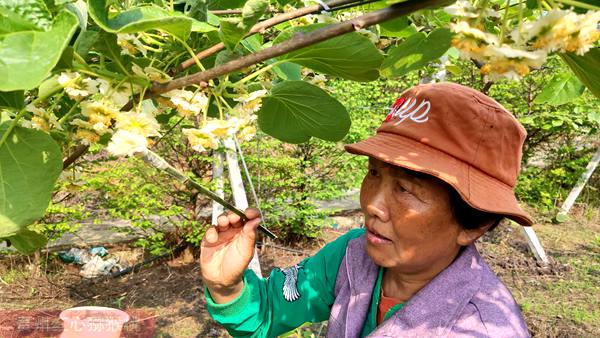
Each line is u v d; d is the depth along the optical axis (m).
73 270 5.94
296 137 1.34
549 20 0.64
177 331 4.77
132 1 1.02
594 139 8.73
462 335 1.10
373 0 0.82
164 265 6.16
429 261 1.14
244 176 6.16
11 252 5.79
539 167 9.14
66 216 5.66
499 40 0.67
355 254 1.37
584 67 0.89
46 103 1.07
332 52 0.99
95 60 1.05
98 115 0.87
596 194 8.67
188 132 0.95
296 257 6.55
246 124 0.99
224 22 0.83
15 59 0.60
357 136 6.08
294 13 0.90
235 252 1.31
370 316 1.32
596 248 6.89
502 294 1.16
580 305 5.25
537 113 6.87
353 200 8.30
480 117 1.08
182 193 6.02
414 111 1.13
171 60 0.97
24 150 0.85
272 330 1.48
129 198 5.50
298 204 6.50
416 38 1.04
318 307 1.48
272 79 1.33
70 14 0.62
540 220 7.89
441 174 1.03
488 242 6.96
